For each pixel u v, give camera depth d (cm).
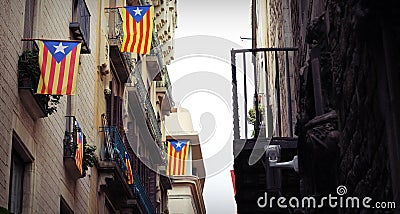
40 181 1458
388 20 517
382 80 519
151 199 2820
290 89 1241
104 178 2045
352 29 562
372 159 553
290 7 1358
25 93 1337
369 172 564
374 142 543
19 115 1338
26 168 1405
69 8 1756
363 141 577
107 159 2064
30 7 1474
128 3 2605
